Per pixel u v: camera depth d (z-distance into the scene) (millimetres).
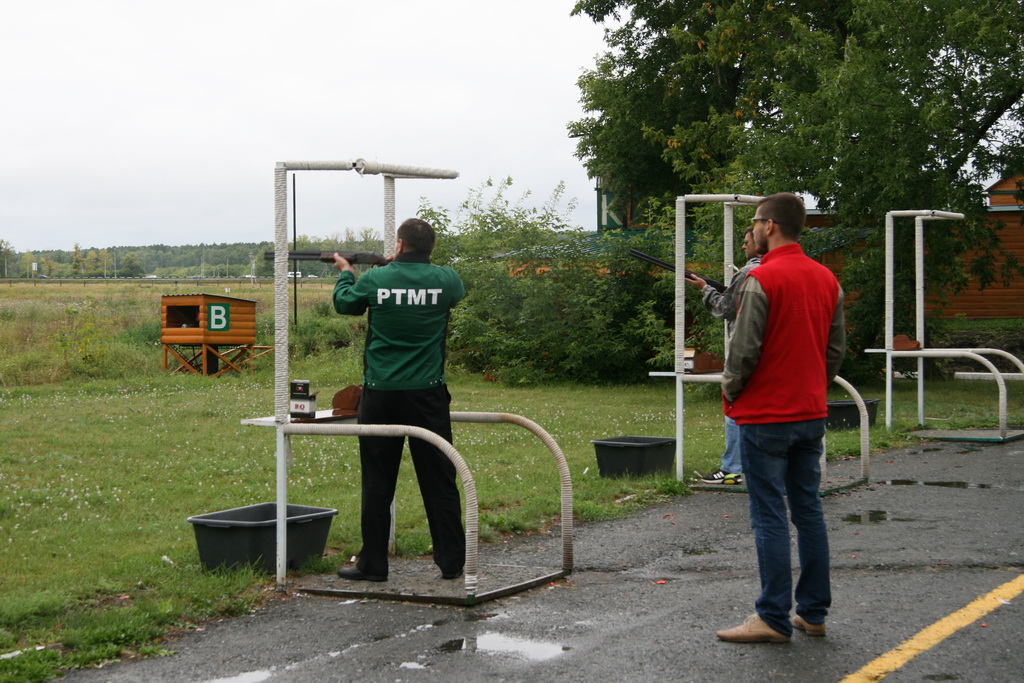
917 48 16656
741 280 4941
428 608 4742
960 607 4609
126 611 4621
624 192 31891
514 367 20031
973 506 7223
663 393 17781
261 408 14727
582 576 5402
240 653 4133
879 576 5246
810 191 18016
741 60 26891
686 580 5266
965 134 16469
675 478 8453
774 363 4152
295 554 5422
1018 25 15805
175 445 11016
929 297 19953
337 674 3842
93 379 19094
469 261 21125
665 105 29625
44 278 113875
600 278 20000
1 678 3777
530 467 9273
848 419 11969
